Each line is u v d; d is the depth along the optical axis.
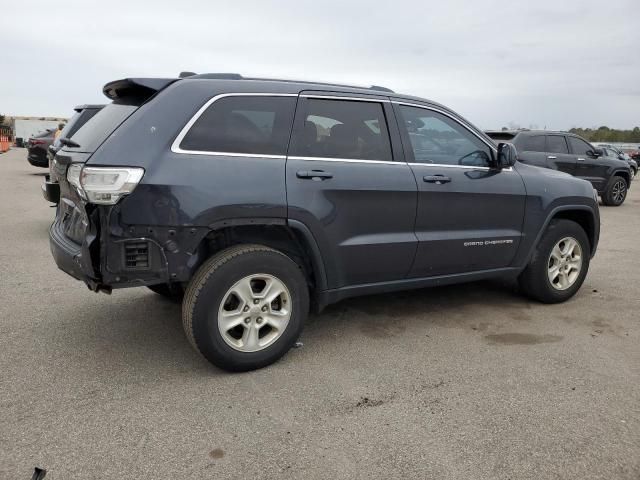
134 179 2.97
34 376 3.31
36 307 4.59
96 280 3.08
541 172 4.81
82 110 6.52
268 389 3.19
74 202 3.47
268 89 3.50
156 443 2.62
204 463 2.47
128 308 4.61
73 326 4.16
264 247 3.39
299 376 3.38
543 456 2.55
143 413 2.89
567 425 2.83
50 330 4.07
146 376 3.34
